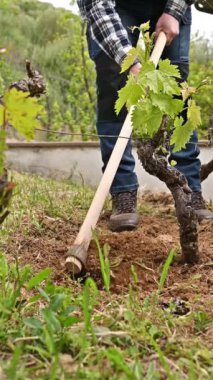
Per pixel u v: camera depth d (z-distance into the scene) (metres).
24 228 2.59
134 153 4.28
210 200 3.55
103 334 1.45
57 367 1.27
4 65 7.51
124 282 2.06
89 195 3.46
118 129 2.85
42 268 2.14
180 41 2.95
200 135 5.50
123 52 2.54
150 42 1.89
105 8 2.61
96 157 4.62
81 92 7.72
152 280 2.05
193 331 1.58
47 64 8.54
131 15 2.91
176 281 2.04
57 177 4.65
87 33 2.87
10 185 1.43
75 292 1.90
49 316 1.40
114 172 2.34
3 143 1.40
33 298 1.63
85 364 1.35
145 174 4.29
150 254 2.29
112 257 2.25
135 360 1.33
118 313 1.61
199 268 2.13
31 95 1.85
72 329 1.48
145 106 1.86
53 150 4.67
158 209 3.33
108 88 2.81
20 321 1.53
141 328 1.50
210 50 7.82
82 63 7.16
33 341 1.42
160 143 2.03
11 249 2.34
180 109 1.88
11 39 8.78
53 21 9.48
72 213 2.96
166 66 1.89
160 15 2.91
